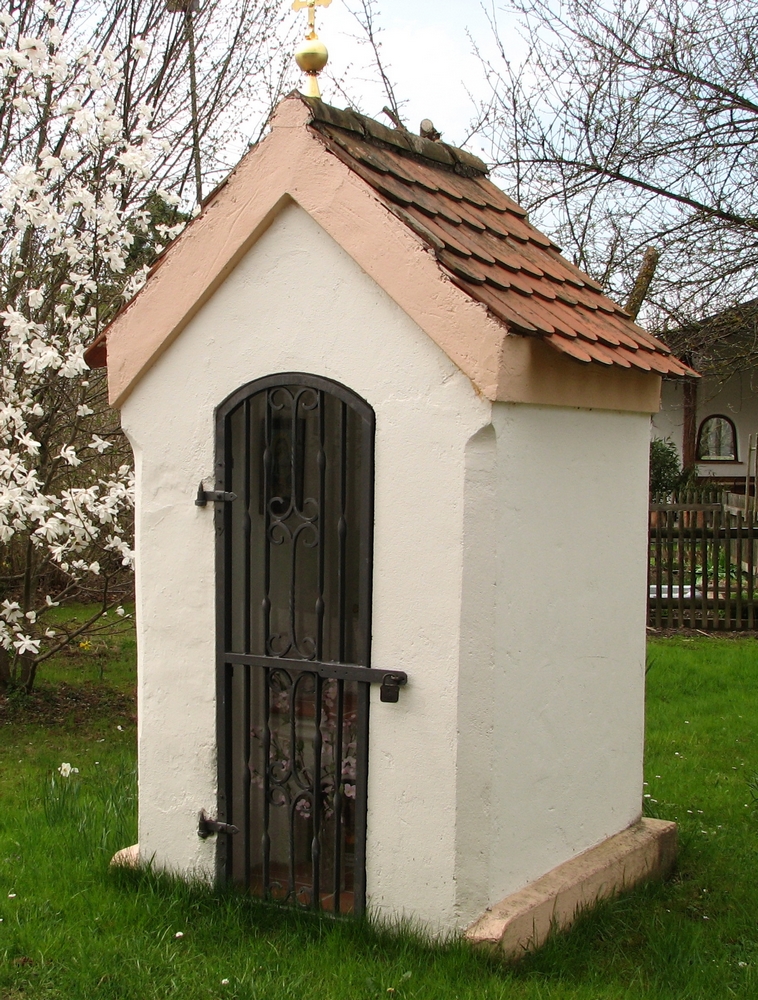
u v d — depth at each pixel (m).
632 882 4.14
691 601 11.22
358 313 3.46
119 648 9.51
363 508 3.46
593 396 3.81
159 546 3.90
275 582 3.92
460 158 4.37
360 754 3.50
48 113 7.27
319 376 3.54
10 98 7.09
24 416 6.84
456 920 3.37
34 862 4.30
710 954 3.65
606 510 4.04
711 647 10.06
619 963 3.55
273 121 3.52
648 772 5.95
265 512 3.72
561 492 3.71
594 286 4.40
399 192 3.52
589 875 3.83
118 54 8.08
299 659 3.63
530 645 3.56
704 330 11.43
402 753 3.43
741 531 11.18
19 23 7.87
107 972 3.38
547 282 3.94
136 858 4.06
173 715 3.91
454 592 3.32
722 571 13.26
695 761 6.17
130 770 5.70
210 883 3.87
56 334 6.93
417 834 3.42
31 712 7.31
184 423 3.83
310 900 3.71
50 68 6.66
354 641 3.69
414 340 3.36
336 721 3.59
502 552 3.37
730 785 5.74
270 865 3.98
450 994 3.11
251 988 3.20
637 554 4.30
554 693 3.73
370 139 3.82
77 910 3.84
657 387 4.31
